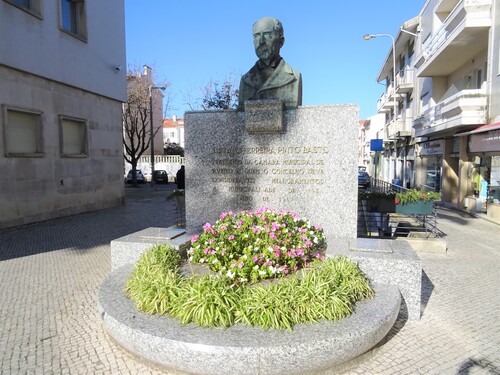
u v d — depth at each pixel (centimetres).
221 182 679
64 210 1311
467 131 1375
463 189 1444
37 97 1168
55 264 682
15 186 1086
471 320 431
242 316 331
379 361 339
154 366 325
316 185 632
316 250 500
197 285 359
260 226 489
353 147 612
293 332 315
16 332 402
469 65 1552
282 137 643
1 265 677
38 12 1151
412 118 2378
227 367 294
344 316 346
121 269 498
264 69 661
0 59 1012
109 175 1606
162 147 4978
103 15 1521
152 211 1488
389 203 783
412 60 2425
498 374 321
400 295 413
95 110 1491
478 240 897
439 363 338
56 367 332
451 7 1711
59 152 1273
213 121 677
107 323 354
